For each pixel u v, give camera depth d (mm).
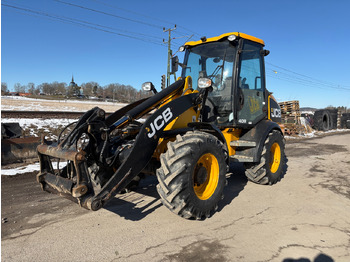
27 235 2895
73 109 24078
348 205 3918
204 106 4113
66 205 3779
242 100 4465
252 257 2514
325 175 5754
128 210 3602
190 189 3006
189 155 3012
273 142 4809
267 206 3832
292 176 5656
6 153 6219
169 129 3469
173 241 2781
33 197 4117
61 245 2688
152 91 4254
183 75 4836
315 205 3895
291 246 2723
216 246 2697
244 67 4531
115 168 3422
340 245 2762
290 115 16578
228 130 4398
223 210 3660
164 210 3600
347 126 22844
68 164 3041
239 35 4305
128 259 2449
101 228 3064
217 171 3473
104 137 3102
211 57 4539
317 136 16156
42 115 12602
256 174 4652
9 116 11625
